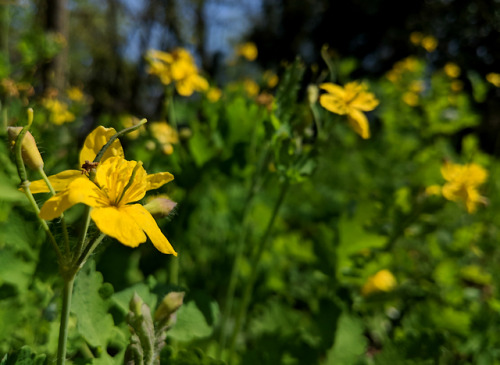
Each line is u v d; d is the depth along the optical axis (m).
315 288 0.30
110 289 0.15
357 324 0.22
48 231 0.11
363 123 0.19
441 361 0.19
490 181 0.42
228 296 0.22
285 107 0.19
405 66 0.65
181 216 0.25
